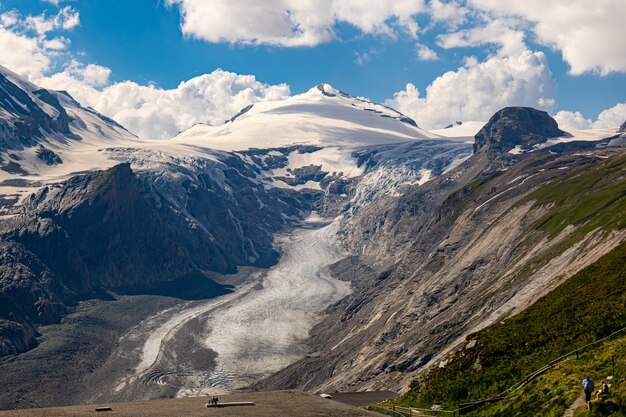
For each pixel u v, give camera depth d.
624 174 157.88
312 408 51.34
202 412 50.00
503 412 48.91
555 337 58.25
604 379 45.38
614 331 55.03
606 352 49.72
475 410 52.03
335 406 52.28
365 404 67.38
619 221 115.00
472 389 56.69
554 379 48.53
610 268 66.81
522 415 46.91
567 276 114.19
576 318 59.28
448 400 56.97
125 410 51.41
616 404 40.84
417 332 159.50
